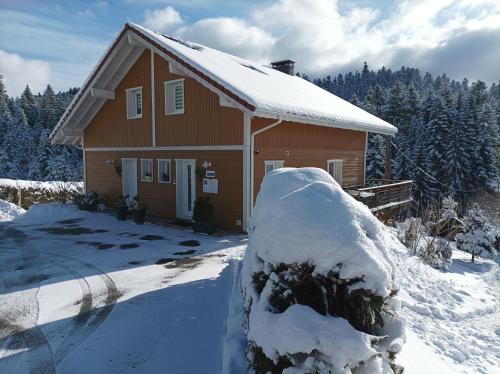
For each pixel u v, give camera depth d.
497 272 11.49
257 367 3.02
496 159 37.97
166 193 13.84
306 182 3.83
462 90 47.03
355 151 18.45
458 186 34.78
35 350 4.68
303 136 14.05
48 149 54.41
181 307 5.82
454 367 4.53
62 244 10.20
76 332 5.14
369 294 2.79
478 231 12.96
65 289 6.77
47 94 69.50
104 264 8.28
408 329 5.45
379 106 52.22
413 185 34.56
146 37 12.51
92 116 16.61
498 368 4.70
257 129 11.62
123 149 15.45
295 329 2.67
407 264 8.64
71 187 22.02
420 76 163.50
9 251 9.52
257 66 18.62
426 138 37.78
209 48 17.30
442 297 7.19
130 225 12.77
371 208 14.89
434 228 12.96
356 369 2.66
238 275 6.04
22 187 20.80
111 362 4.37
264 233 3.22
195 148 12.62
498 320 6.51
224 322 5.13
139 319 5.46
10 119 65.69
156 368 4.22
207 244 10.07
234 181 11.64
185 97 12.84
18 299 6.33
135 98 15.23
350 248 2.79
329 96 20.19
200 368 4.16
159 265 8.16
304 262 2.90
